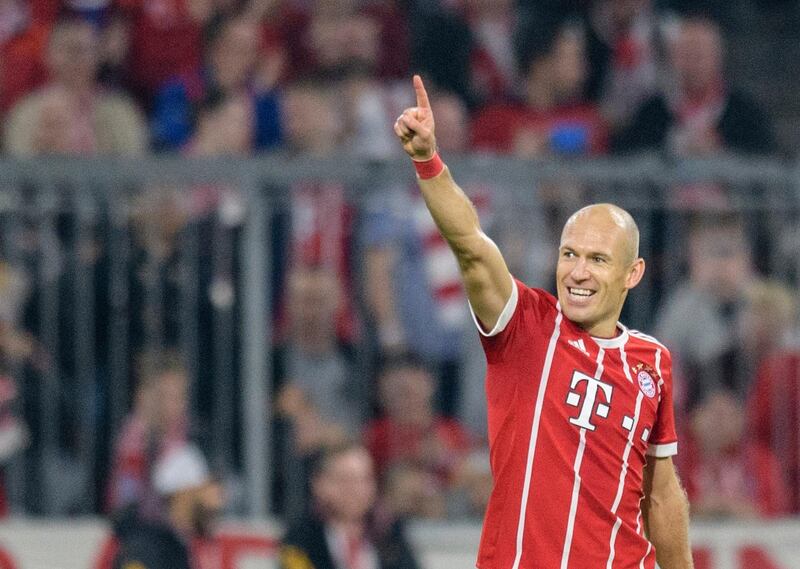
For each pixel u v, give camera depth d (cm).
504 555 1784
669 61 4197
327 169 3080
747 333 3209
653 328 3178
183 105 3919
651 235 3147
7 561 3034
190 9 3991
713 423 3192
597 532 1773
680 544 1936
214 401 3061
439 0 4281
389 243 3117
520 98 4069
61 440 3066
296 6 4147
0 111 3872
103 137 3759
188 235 3045
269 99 3834
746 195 3178
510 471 1788
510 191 3089
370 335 3145
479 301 1780
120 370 3052
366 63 4025
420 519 3138
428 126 1727
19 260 3031
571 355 1794
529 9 4300
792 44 5016
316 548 3016
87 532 3036
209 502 3016
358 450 3069
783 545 3186
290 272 3077
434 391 3209
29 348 3045
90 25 3997
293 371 3094
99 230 3038
